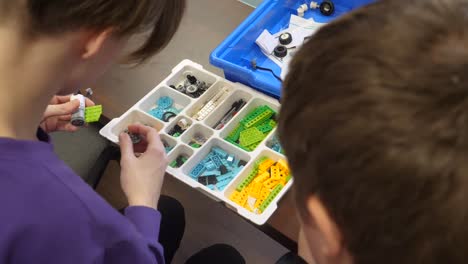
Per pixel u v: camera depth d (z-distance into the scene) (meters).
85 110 1.06
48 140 0.74
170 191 1.43
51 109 0.98
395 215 0.30
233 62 1.24
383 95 0.30
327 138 0.33
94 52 0.57
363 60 0.32
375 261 0.34
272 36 1.27
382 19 0.34
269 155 1.06
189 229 1.37
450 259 0.29
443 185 0.28
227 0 1.59
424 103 0.29
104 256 0.64
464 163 0.28
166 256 1.18
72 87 0.64
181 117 1.14
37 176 0.57
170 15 0.62
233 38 1.22
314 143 0.34
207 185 1.03
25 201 0.56
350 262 0.37
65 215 0.58
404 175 0.29
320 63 0.35
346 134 0.31
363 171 0.31
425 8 0.33
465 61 0.30
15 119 0.58
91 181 1.07
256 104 1.16
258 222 0.92
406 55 0.31
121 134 1.04
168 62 1.41
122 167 0.97
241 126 1.14
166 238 1.19
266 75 1.22
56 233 0.58
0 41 0.53
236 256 1.18
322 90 0.34
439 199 0.28
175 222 1.21
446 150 0.28
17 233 0.55
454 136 0.28
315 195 0.36
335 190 0.33
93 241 0.61
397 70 0.31
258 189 1.01
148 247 0.73
